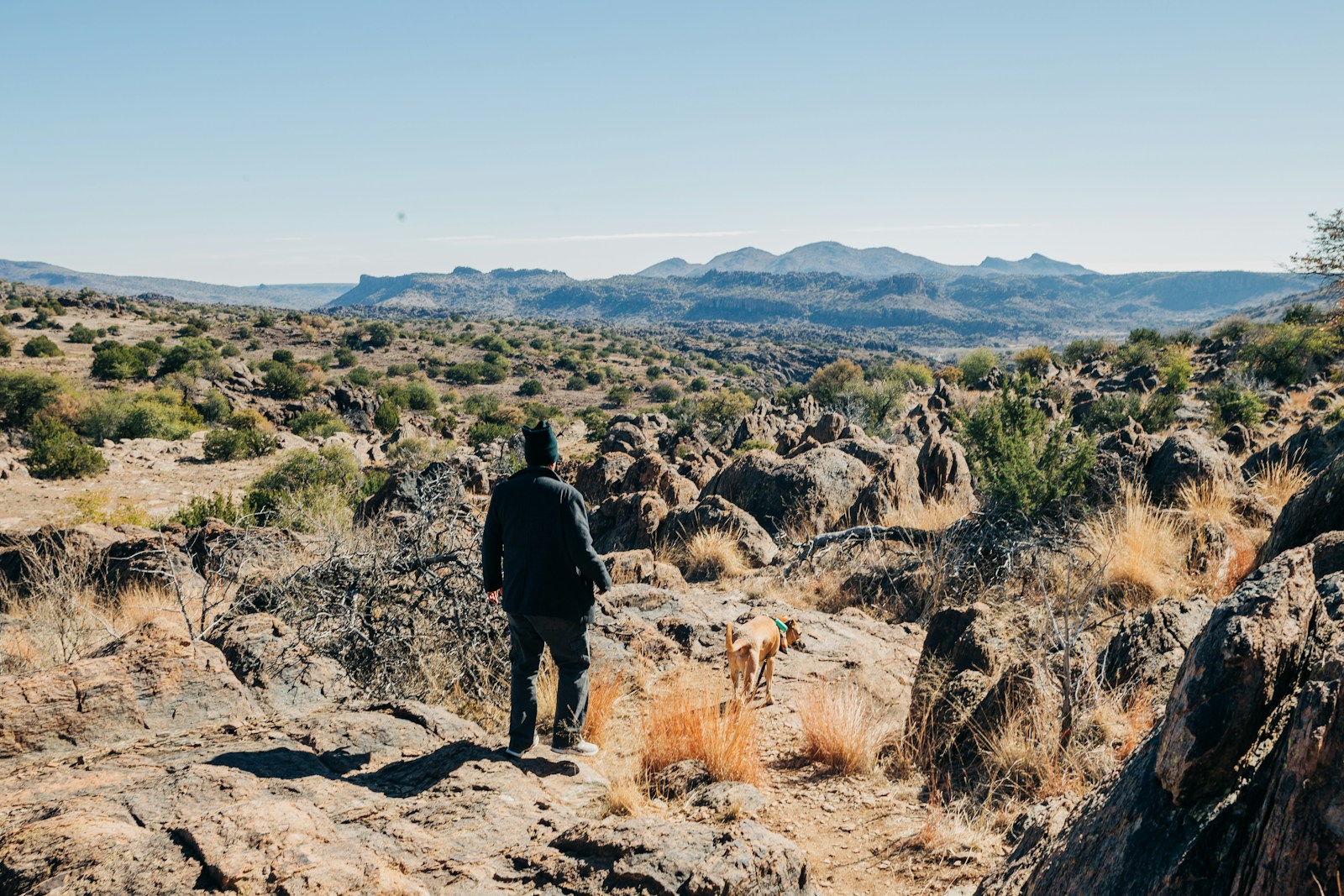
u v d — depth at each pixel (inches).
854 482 525.7
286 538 421.1
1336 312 698.2
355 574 243.3
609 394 5290.4
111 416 1996.8
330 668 199.5
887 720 215.9
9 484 1342.3
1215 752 83.3
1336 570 153.6
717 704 216.4
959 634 223.3
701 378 6929.1
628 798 141.9
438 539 282.5
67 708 147.0
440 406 4143.7
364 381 4879.4
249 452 1840.6
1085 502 375.9
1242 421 992.9
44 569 356.2
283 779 131.0
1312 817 69.6
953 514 435.2
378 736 159.3
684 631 296.0
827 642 287.0
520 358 6988.2
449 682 233.9
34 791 118.4
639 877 103.1
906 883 138.6
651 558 394.9
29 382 2014.0
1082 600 275.0
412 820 123.6
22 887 91.4
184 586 363.6
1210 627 91.2
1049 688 185.0
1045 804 143.1
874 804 169.9
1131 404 1104.8
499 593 164.9
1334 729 71.1
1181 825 84.2
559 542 155.8
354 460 1487.5
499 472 911.7
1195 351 2257.6
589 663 168.1
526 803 135.0
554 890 103.0
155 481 1457.9
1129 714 175.9
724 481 546.3
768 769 189.2
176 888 91.6
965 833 149.9
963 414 521.7
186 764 132.8
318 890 91.9
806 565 394.0
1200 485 376.5
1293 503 223.6
